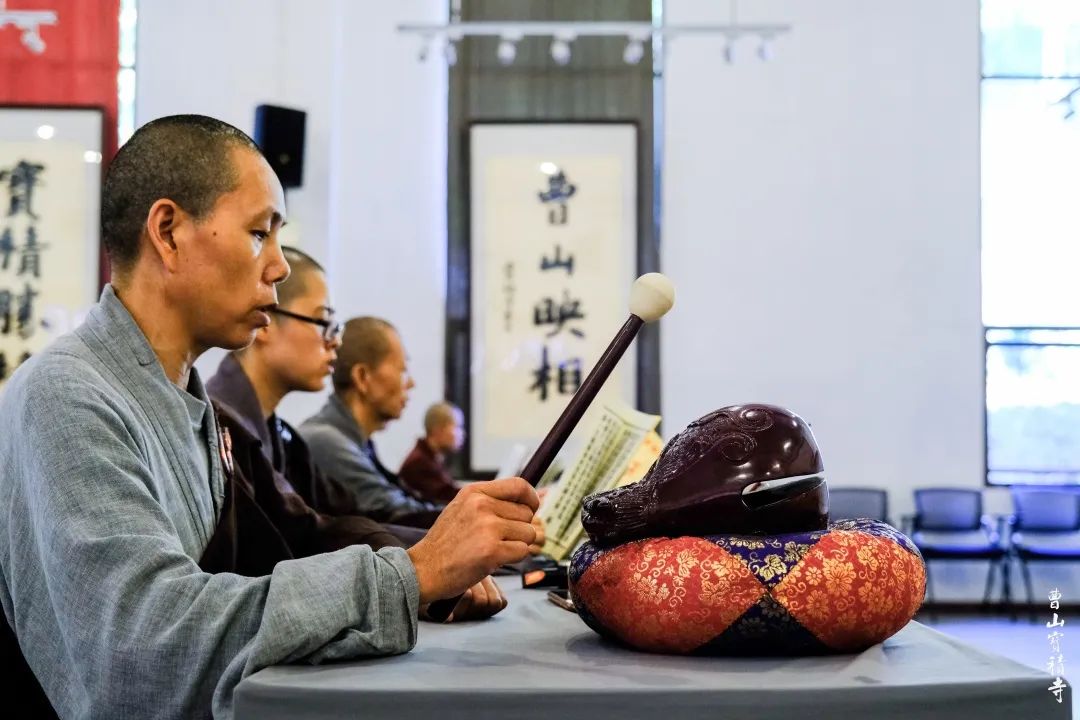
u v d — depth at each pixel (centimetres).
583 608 110
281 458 220
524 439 671
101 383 116
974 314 694
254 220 125
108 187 125
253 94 641
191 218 123
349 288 678
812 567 99
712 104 693
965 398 692
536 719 86
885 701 87
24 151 623
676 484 105
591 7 686
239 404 205
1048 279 695
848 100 696
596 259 678
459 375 675
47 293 619
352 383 290
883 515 668
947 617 675
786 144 695
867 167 696
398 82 683
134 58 644
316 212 636
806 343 691
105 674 100
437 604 114
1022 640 578
